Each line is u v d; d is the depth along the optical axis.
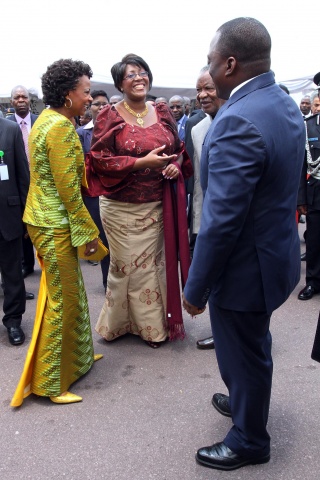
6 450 2.26
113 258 3.22
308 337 3.40
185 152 3.30
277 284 1.81
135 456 2.20
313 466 2.11
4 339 3.47
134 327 3.38
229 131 1.64
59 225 2.49
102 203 3.18
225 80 1.79
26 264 4.94
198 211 3.45
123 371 2.98
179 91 12.44
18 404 2.58
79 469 2.12
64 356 2.63
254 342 1.91
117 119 2.97
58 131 2.38
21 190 3.38
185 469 2.11
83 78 2.51
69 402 2.63
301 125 1.84
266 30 1.75
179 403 2.61
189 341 3.39
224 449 2.09
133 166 2.88
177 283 3.17
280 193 1.74
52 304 2.56
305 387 2.73
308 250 4.10
